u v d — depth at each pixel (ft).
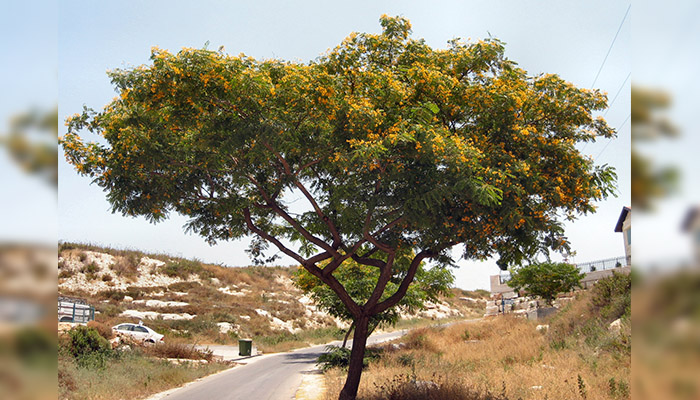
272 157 35.91
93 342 61.31
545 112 37.70
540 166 35.94
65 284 145.07
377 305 40.14
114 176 34.76
